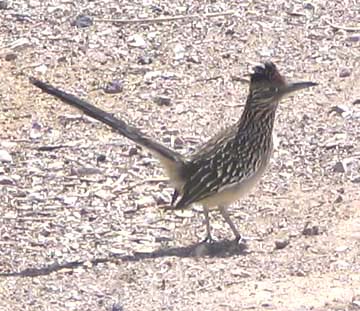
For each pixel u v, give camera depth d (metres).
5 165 16.16
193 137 17.02
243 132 13.98
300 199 15.21
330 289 12.91
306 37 20.16
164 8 20.94
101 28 20.27
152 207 15.09
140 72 18.98
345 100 18.16
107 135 17.06
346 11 21.06
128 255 13.91
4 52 19.53
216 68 19.14
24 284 13.23
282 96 14.01
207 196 13.90
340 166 15.92
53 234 14.40
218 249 14.01
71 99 14.12
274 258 13.73
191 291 12.98
